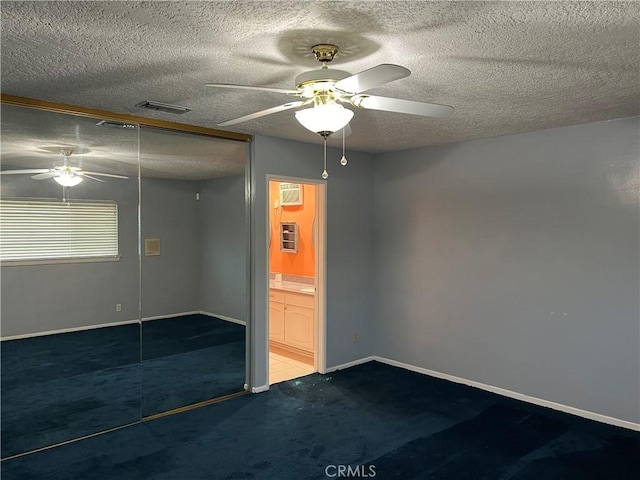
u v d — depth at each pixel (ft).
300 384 14.69
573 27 6.31
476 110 10.70
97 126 11.09
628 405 11.54
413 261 15.96
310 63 7.73
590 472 9.55
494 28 6.35
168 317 13.23
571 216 12.35
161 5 5.71
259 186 13.58
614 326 11.71
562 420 12.02
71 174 10.92
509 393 13.64
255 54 7.34
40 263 10.71
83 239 11.28
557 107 10.46
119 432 11.37
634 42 6.81
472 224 14.37
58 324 11.05
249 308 13.87
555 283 12.67
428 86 8.93
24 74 8.34
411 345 16.10
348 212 16.24
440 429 11.51
